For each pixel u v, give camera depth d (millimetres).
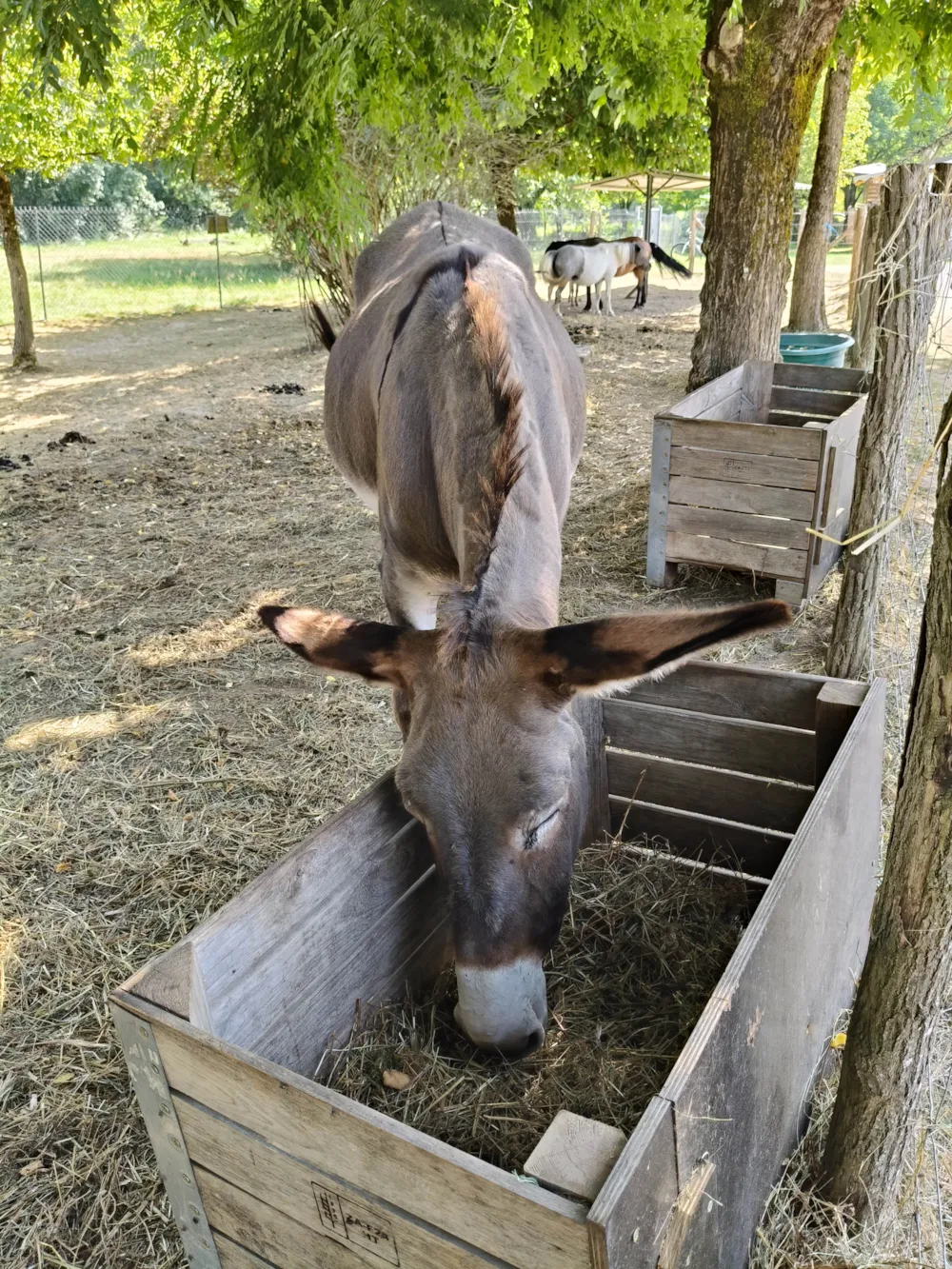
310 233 6699
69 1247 2018
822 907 2047
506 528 1943
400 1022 2268
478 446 2104
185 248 32281
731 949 2502
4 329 16188
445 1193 1256
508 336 2324
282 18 3932
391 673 1862
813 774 2629
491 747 1667
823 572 5059
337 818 2021
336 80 3793
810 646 4453
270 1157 1474
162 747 3883
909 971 1709
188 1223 1770
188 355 13336
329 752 3768
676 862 2818
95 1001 2646
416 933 2391
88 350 13906
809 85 5359
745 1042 1603
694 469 4895
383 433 2818
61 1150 2229
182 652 4676
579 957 2512
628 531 5961
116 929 2912
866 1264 1841
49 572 5723
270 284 22922
